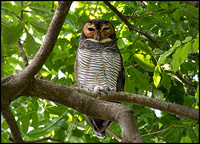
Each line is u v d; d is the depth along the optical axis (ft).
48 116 34.71
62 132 38.83
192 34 36.50
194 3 30.19
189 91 42.09
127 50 35.60
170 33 38.22
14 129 20.86
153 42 37.27
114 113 18.98
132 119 17.74
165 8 35.27
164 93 41.32
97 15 46.01
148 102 26.02
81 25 35.35
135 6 39.01
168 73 36.94
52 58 36.01
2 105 20.18
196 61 40.37
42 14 29.22
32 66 21.43
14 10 29.27
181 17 40.14
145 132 38.50
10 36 25.32
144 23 36.50
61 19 20.77
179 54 20.98
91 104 20.84
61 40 35.12
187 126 36.27
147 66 33.78
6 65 35.73
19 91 21.24
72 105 21.68
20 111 36.29
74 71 40.63
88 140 38.73
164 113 42.27
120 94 26.55
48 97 22.15
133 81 33.83
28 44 27.71
